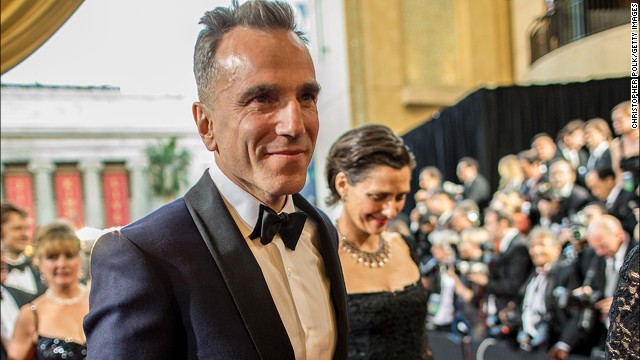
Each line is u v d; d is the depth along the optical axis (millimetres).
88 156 15992
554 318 3631
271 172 940
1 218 3188
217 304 962
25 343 2234
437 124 8273
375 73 9555
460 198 7051
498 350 3814
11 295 2701
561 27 7594
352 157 1757
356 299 1786
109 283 944
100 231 1030
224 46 949
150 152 16250
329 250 1209
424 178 7324
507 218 4633
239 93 927
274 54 928
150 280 931
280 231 1083
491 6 10008
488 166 7094
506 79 10008
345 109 9547
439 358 4059
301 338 1067
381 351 1777
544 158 5711
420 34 9836
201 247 994
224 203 1046
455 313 4477
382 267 1911
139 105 16203
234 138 949
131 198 16516
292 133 917
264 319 977
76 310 2287
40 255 2271
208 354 948
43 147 15500
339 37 9641
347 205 1842
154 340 922
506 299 4285
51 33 1975
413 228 7031
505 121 7047
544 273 3875
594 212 3920
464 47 9922
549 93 6941
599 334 3324
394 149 1743
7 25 1914
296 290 1091
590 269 3479
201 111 1027
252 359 958
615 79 6484
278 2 982
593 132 5281
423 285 1992
